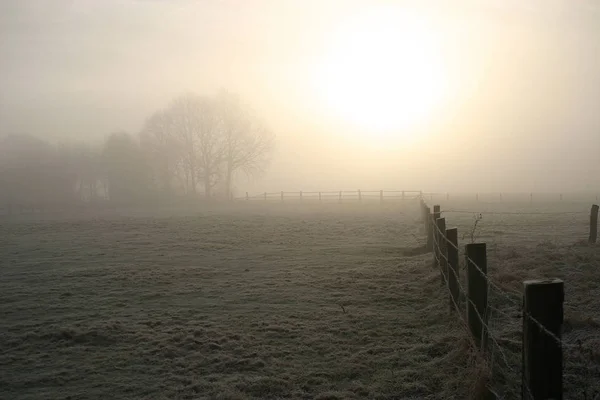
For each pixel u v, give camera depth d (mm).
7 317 11141
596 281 10594
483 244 6832
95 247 22344
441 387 6629
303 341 8859
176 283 14234
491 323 8188
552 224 24203
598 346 7047
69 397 6926
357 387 6859
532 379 4023
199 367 7871
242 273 15445
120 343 9117
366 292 12211
